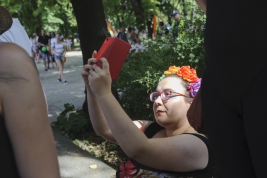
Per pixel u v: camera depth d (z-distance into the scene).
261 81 1.02
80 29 5.88
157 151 1.61
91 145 5.73
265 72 1.02
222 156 1.18
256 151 1.04
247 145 1.12
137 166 1.82
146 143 1.59
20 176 1.04
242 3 1.01
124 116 1.57
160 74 4.83
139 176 1.79
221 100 1.14
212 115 1.17
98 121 1.90
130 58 5.41
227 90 1.09
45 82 13.12
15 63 1.01
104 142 5.70
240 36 1.02
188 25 5.34
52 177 1.04
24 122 1.01
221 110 1.14
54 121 6.88
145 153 1.60
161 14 20.08
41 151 1.03
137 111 5.25
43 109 1.04
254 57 1.02
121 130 1.56
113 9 19.31
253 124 1.04
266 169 1.02
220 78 1.09
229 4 1.04
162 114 1.84
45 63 17.59
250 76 1.04
